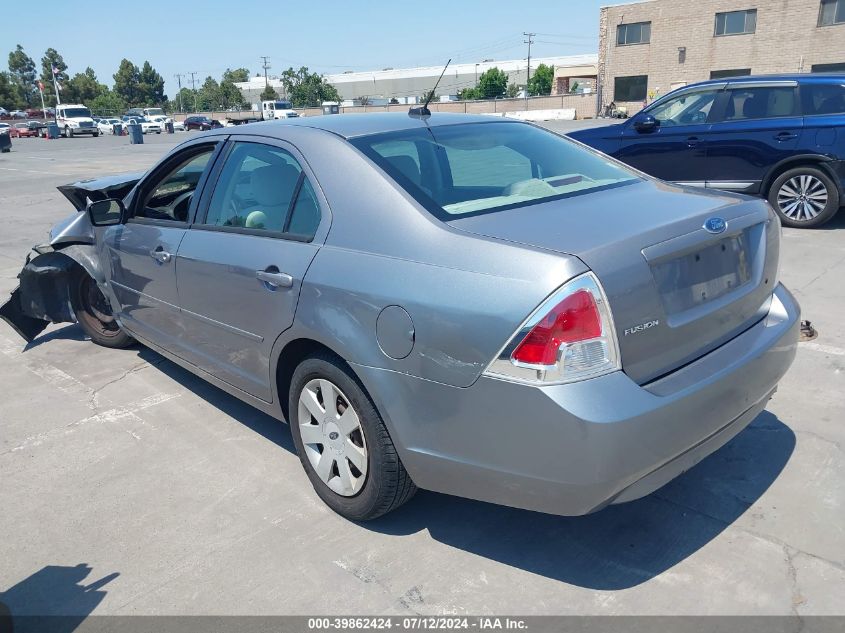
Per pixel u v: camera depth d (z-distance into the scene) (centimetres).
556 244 239
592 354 227
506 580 268
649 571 269
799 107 777
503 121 381
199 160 396
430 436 256
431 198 280
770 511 300
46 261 528
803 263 659
